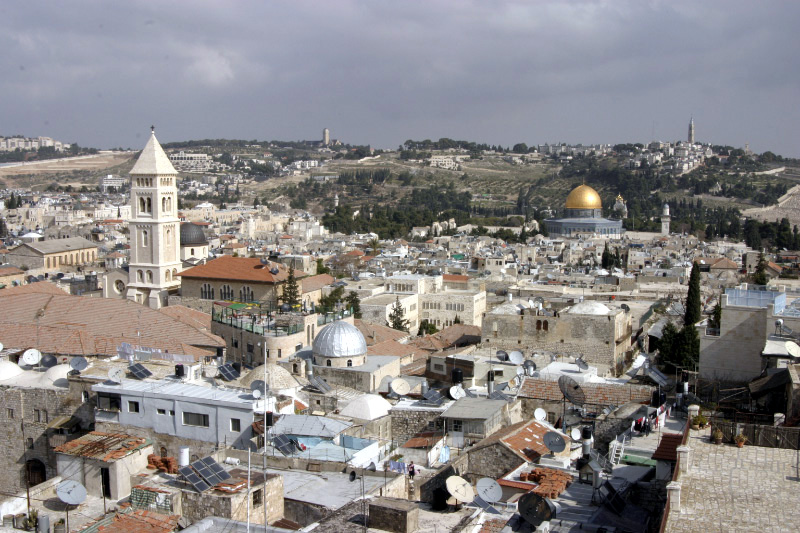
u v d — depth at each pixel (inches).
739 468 2463.1
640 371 5880.9
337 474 3166.8
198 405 3609.7
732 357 4911.4
